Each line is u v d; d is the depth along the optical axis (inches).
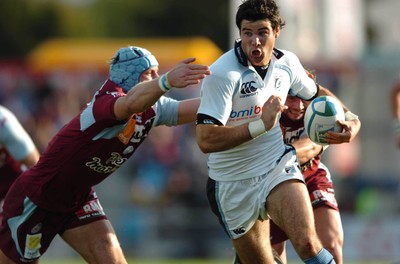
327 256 1013.8
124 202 2687.0
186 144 2807.6
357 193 2608.3
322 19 2869.1
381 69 2886.3
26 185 1116.5
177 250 2420.0
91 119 1059.3
